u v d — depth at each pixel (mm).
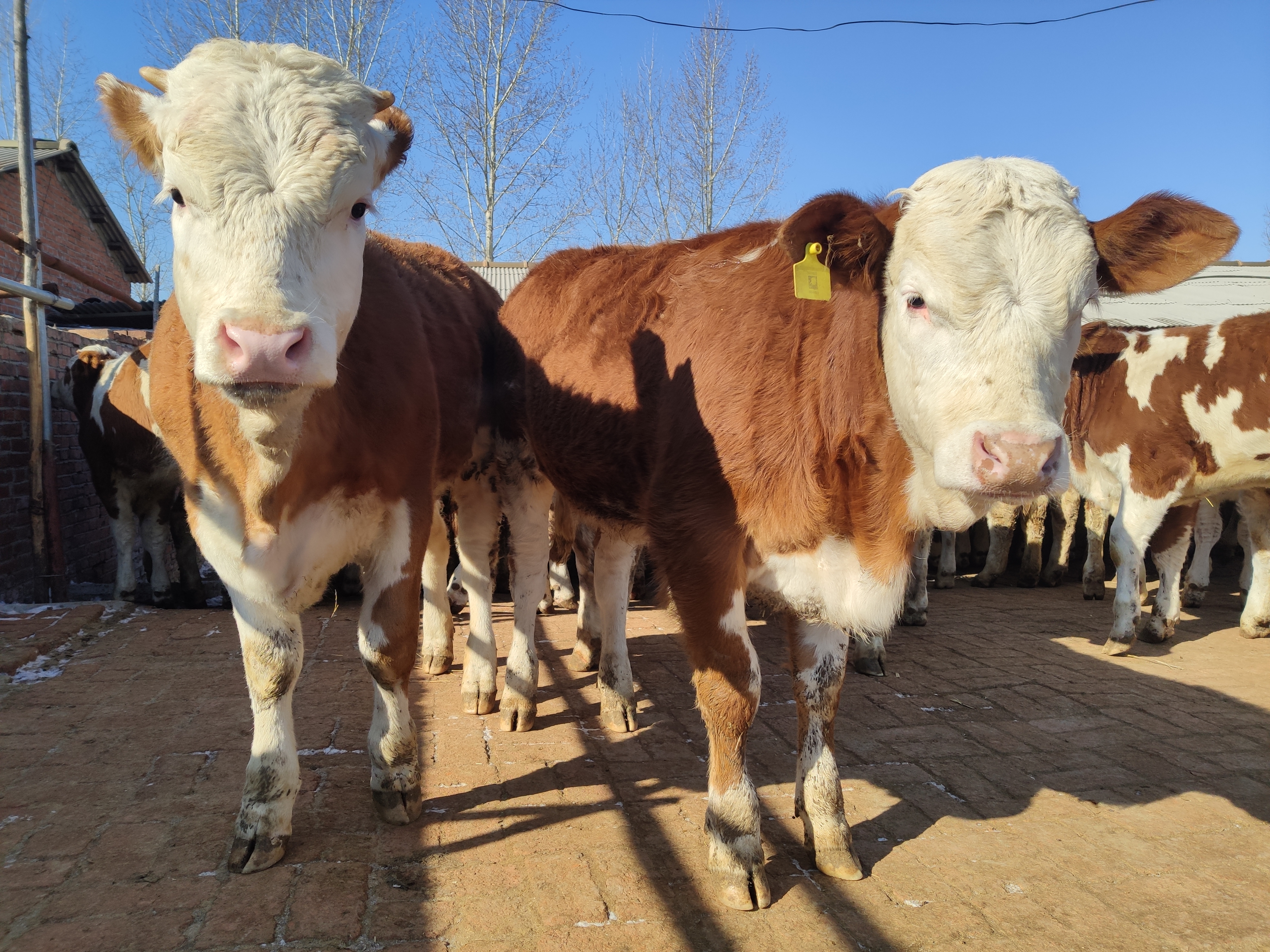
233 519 2613
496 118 22594
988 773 3557
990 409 2020
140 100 2338
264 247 2082
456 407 3959
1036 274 2080
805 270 2346
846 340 2535
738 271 2957
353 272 2354
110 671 4543
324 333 2111
